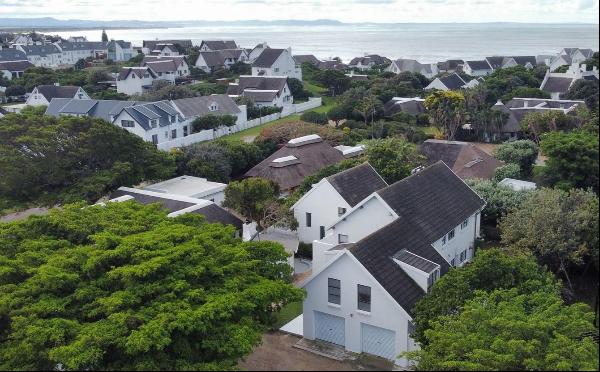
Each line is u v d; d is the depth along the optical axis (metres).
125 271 22.45
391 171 46.88
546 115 65.56
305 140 59.19
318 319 29.16
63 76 129.75
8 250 27.56
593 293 31.58
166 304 21.59
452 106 78.38
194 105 87.31
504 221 35.84
